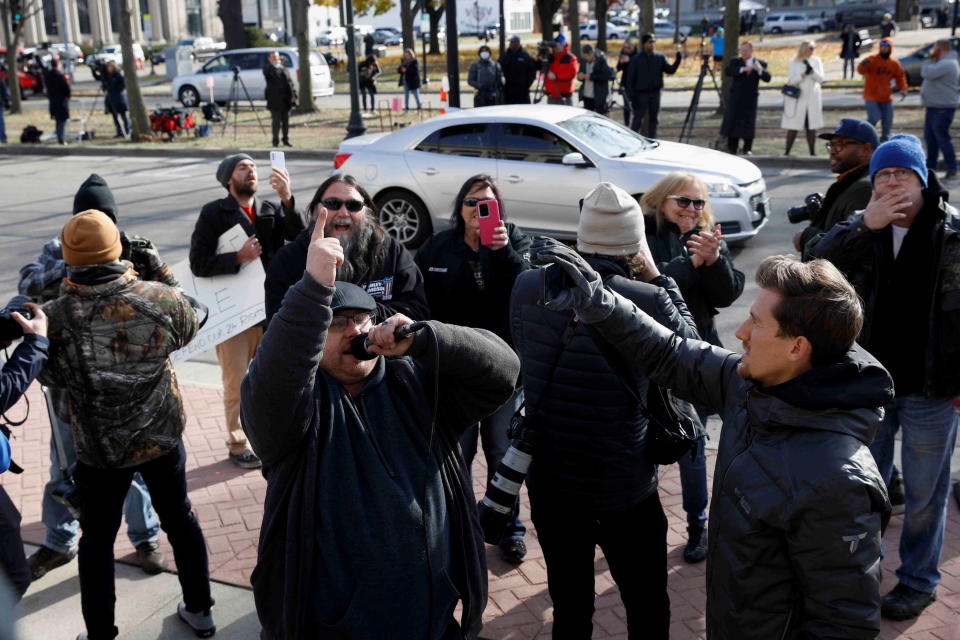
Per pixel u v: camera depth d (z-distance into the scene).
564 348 2.98
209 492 5.09
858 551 2.05
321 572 2.35
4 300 9.12
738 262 9.62
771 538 2.14
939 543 3.75
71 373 3.32
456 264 4.33
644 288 2.96
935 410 3.62
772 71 32.78
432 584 2.44
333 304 2.42
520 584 4.16
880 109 14.88
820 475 2.06
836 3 65.44
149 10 80.50
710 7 66.94
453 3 16.81
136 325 3.36
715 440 5.68
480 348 2.46
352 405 2.46
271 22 81.81
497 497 3.07
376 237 3.96
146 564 4.30
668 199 4.22
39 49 58.44
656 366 2.56
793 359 2.15
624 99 18.59
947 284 3.46
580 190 10.15
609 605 3.98
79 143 21.50
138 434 3.40
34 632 3.88
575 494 3.06
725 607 2.24
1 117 21.75
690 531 4.29
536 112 10.80
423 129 11.02
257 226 4.99
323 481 2.37
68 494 3.54
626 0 83.31
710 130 18.62
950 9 52.56
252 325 4.96
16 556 3.37
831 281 2.12
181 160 19.20
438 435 2.57
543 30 34.47
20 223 12.99
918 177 3.41
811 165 15.05
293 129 22.44
